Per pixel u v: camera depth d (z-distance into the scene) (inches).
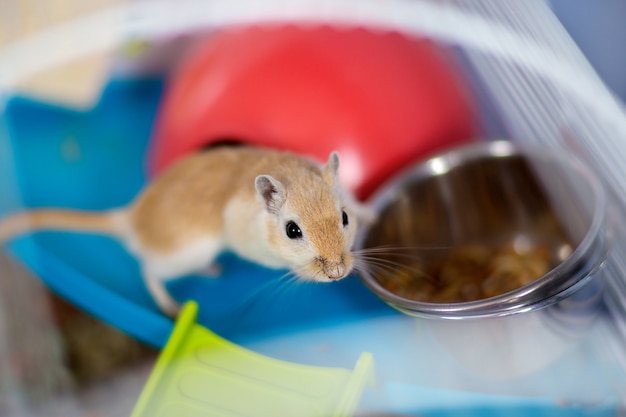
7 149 21.1
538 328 14.8
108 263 18.7
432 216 17.1
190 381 14.6
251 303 17.3
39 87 21.8
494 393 15.2
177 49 21.8
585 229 15.7
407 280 16.6
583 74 15.3
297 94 17.4
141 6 21.8
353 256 14.7
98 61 21.9
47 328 17.5
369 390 15.2
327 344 16.3
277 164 15.5
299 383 14.4
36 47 21.9
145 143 21.1
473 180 17.1
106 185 20.5
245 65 17.8
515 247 17.1
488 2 17.2
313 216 14.4
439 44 18.4
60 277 17.4
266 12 18.5
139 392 16.5
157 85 22.0
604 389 14.9
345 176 17.4
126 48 21.9
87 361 17.1
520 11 16.3
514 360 15.1
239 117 17.6
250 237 15.5
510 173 16.9
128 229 17.4
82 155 21.0
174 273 17.0
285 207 14.7
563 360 15.2
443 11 18.2
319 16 18.2
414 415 15.0
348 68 17.6
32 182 20.7
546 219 16.9
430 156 17.3
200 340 15.1
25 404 16.7
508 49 16.6
